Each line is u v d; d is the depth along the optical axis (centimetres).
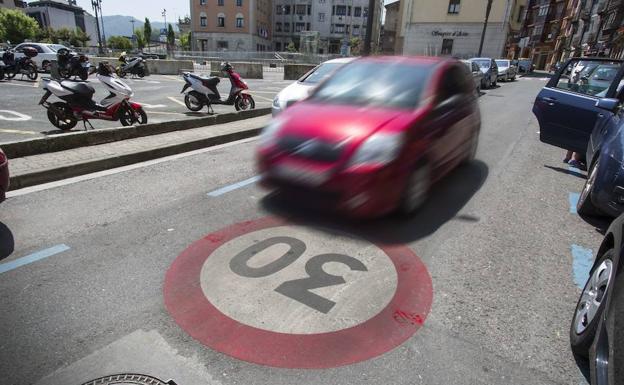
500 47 3938
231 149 710
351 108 430
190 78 1015
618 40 3756
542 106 613
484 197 495
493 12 3866
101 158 567
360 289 293
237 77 1034
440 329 255
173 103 1229
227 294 284
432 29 4128
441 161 464
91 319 258
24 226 384
